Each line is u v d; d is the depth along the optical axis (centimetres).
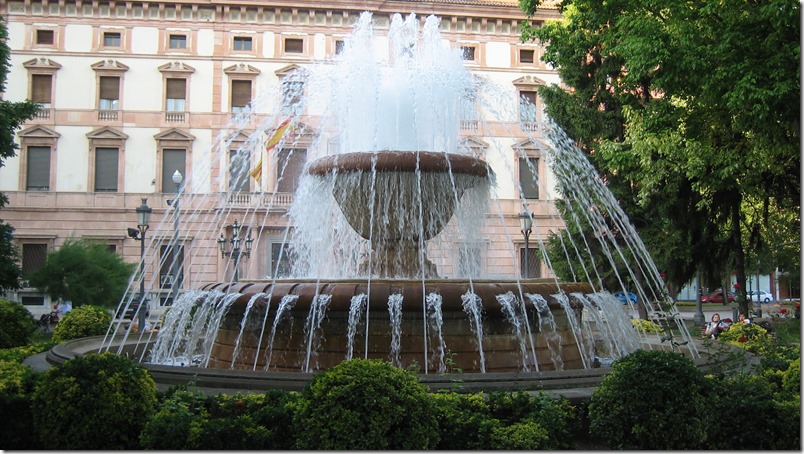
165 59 3997
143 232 2219
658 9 1702
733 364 787
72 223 3878
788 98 1393
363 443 518
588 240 2634
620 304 1013
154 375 714
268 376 691
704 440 575
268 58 4041
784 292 5300
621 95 2241
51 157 3897
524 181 3900
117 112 3941
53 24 3941
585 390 675
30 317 1223
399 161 983
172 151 3981
